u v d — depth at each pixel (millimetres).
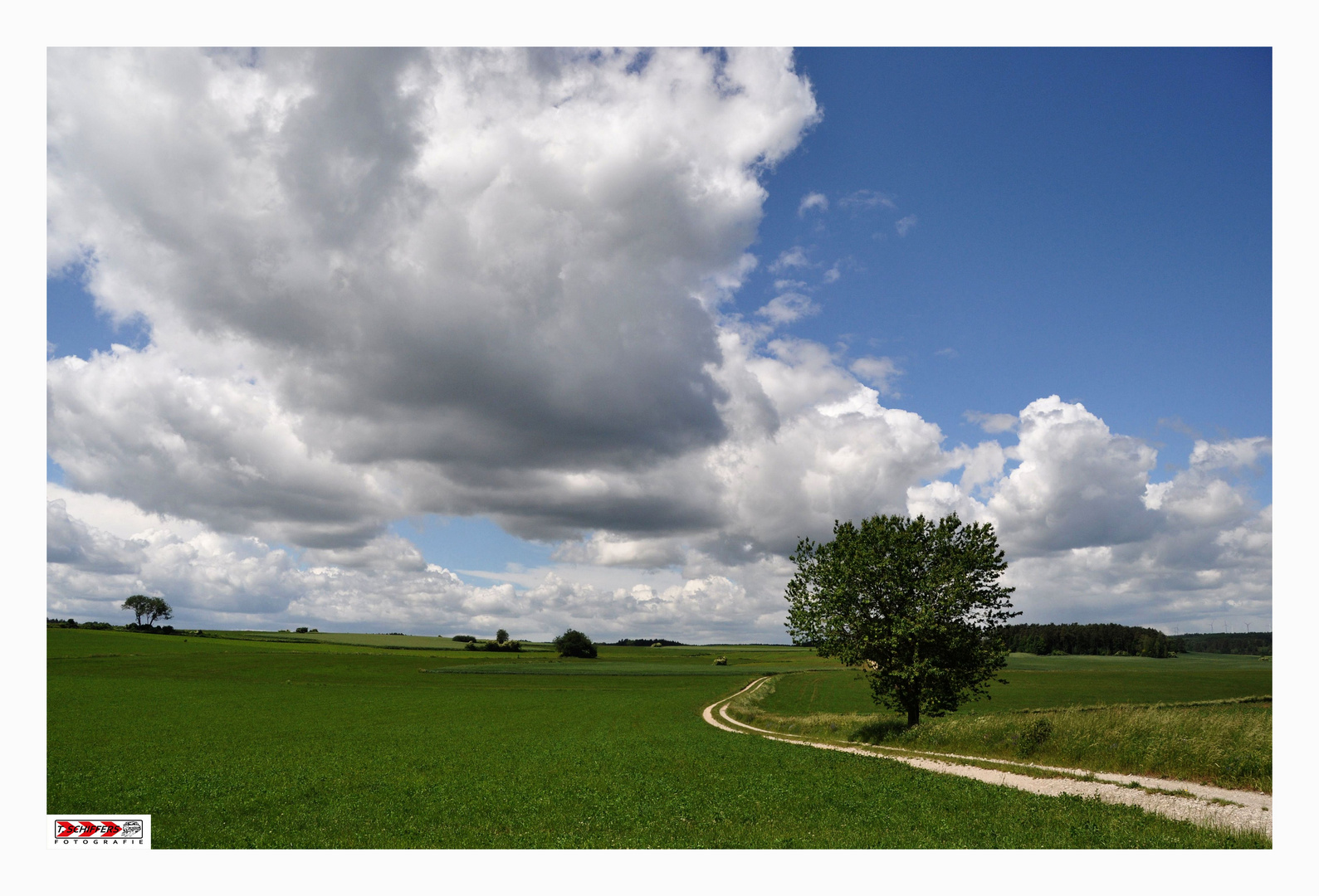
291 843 17469
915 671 36750
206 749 41281
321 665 129625
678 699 87500
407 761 34750
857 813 19094
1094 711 31094
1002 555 38969
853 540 41094
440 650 183125
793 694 87500
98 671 105688
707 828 18031
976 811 18859
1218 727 25047
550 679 119000
